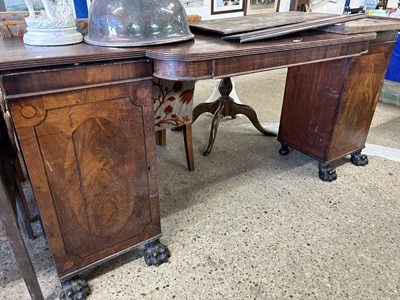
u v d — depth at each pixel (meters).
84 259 1.04
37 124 0.79
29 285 0.97
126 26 0.89
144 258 1.19
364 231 1.34
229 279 1.12
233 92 2.61
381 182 1.68
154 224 1.16
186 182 1.68
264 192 1.60
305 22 1.26
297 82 1.72
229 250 1.24
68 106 0.81
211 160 1.91
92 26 0.94
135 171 1.02
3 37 1.07
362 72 1.52
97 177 0.95
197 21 1.48
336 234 1.32
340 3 4.31
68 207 0.94
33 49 0.84
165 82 1.49
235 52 0.91
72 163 0.89
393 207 1.49
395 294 1.06
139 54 0.86
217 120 2.00
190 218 1.41
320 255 1.22
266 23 1.32
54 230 0.94
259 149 2.04
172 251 1.23
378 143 2.09
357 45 1.27
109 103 0.87
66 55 0.76
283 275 1.13
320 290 1.08
